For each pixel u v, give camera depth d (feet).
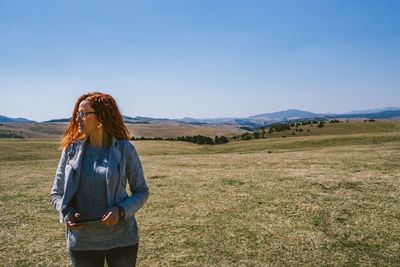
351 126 386.32
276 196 43.83
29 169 77.36
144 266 24.57
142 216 36.42
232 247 27.68
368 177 54.80
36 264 25.18
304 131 377.71
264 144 217.56
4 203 43.50
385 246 27.27
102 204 12.28
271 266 24.31
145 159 96.58
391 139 182.70
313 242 28.43
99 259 12.56
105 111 12.76
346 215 35.09
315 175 58.18
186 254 26.48
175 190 49.37
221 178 58.39
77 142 12.87
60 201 12.25
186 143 252.42
